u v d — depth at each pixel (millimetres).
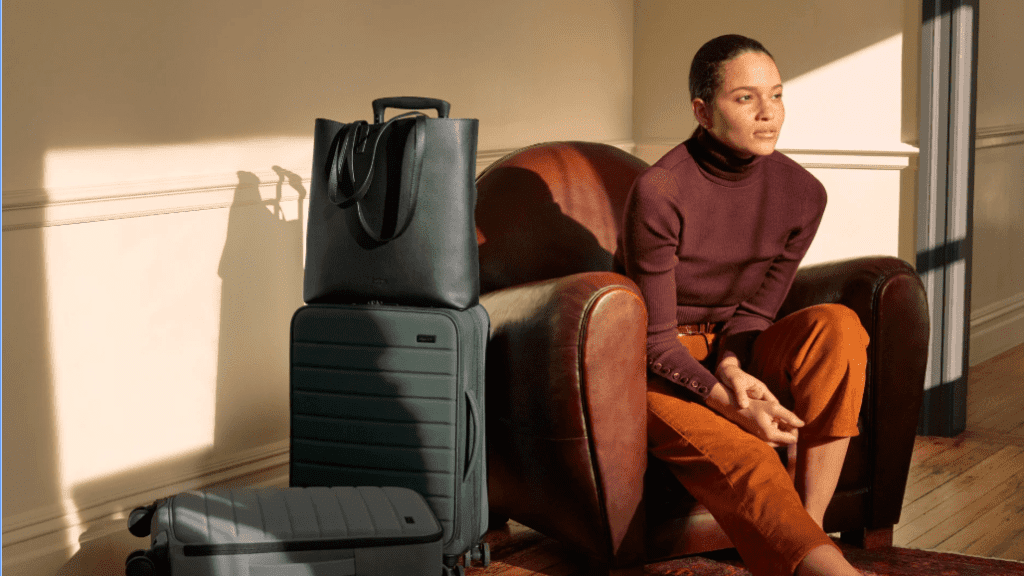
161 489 1917
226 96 2008
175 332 1940
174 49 1903
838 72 2854
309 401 1773
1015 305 3850
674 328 1751
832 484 1690
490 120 2676
